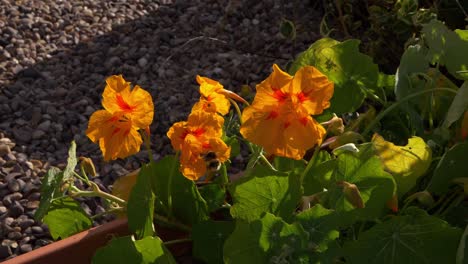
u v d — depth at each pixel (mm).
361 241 647
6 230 943
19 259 714
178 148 648
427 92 764
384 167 695
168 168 741
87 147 1109
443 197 717
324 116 778
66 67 1317
